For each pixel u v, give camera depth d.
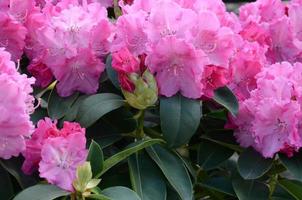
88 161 0.99
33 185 1.02
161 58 1.06
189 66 1.06
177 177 1.05
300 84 1.11
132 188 1.04
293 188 1.13
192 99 1.08
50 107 1.11
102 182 1.08
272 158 1.10
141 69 1.07
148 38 1.06
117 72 1.08
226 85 1.12
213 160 1.13
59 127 1.11
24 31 1.15
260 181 1.13
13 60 1.16
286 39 1.25
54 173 1.00
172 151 1.08
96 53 1.12
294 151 1.10
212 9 1.11
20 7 1.17
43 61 1.12
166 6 1.06
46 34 1.10
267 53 1.25
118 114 1.10
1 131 0.99
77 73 1.11
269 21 1.29
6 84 0.98
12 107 0.98
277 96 1.09
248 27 1.23
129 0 1.26
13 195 1.03
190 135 1.05
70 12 1.11
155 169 1.07
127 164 1.10
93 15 1.12
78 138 1.00
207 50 1.08
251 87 1.16
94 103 1.07
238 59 1.14
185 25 1.07
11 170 1.03
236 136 1.12
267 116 1.08
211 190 1.16
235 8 1.66
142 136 1.11
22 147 1.00
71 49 1.09
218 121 1.15
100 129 1.10
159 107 1.09
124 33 1.09
